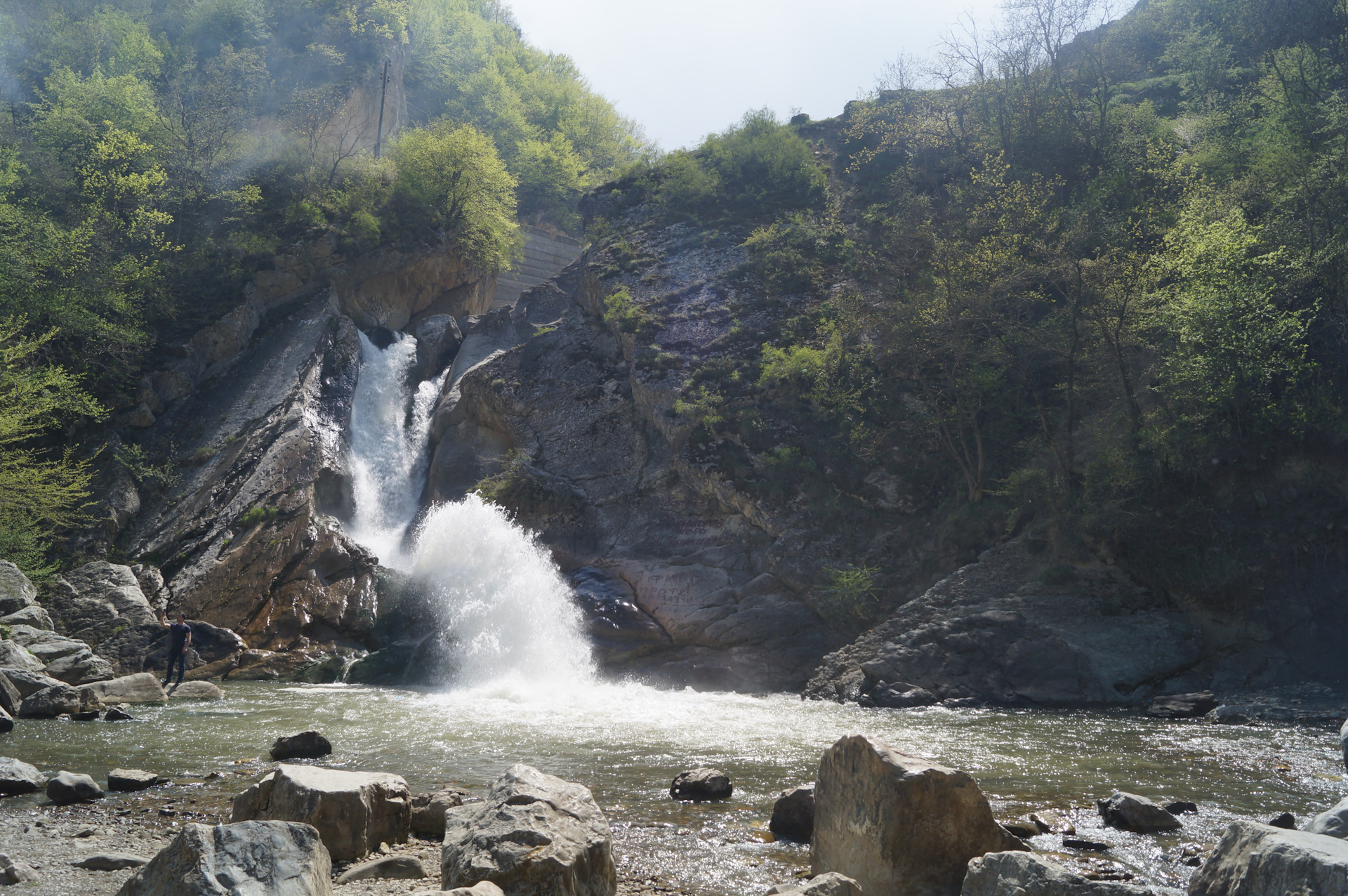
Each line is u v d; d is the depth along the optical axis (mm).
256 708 17188
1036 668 18656
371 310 43688
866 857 5969
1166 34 45969
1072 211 29453
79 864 6582
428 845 7402
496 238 48438
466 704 17844
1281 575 19047
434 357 41031
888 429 27047
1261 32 36656
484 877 5121
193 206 40656
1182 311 21500
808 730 14570
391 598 27297
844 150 42750
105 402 32719
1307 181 22703
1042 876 4977
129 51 53844
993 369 25859
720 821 8508
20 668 17312
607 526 28844
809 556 24594
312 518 28969
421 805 8219
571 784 6410
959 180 36469
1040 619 19922
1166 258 23344
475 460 34125
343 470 33219
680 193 40531
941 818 5883
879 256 34000
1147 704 17906
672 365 31766
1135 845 7531
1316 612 18625
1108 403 23781
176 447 32562
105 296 33000
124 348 33562
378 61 62719
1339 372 20219
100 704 16656
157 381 34156
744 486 26766
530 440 32812
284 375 35969
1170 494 20656
